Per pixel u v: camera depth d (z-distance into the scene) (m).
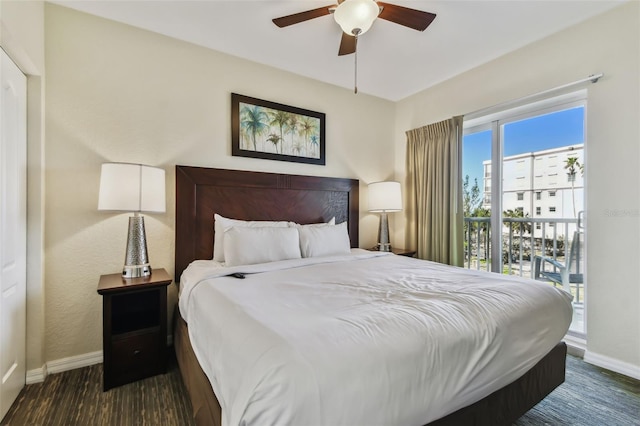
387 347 0.95
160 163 2.34
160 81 2.34
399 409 0.90
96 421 1.49
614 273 2.02
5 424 1.47
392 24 2.18
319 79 3.14
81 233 2.05
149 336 1.90
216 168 2.56
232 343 1.01
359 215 3.50
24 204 1.75
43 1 1.90
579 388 1.80
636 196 1.93
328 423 0.78
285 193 2.90
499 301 1.37
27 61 1.67
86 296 2.06
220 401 1.00
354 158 3.45
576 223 2.38
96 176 2.10
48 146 1.95
